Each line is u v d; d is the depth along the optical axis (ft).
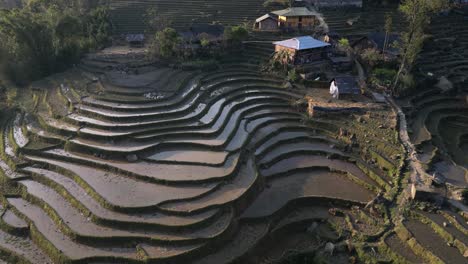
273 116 171.01
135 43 238.07
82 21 235.61
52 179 127.54
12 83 198.80
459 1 286.66
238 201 116.57
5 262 102.06
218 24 243.81
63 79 196.13
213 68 207.51
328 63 203.72
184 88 181.68
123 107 159.43
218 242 103.76
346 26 247.50
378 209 116.37
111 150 135.95
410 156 136.26
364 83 184.55
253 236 109.50
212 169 128.98
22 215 115.03
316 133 161.99
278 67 202.28
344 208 123.44
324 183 134.41
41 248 104.12
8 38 194.49
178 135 146.92
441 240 101.65
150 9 274.98
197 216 108.88
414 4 175.63
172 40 206.39
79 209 113.60
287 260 104.12
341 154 147.64
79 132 145.28
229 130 153.79
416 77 193.98
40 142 146.51
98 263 97.09
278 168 140.87
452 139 160.86
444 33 248.73
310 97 179.83
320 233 114.32
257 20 244.42
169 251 99.45
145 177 123.85
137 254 99.09
